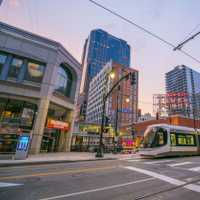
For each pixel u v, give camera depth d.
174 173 8.92
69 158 13.92
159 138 16.16
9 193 5.14
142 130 45.56
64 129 20.47
